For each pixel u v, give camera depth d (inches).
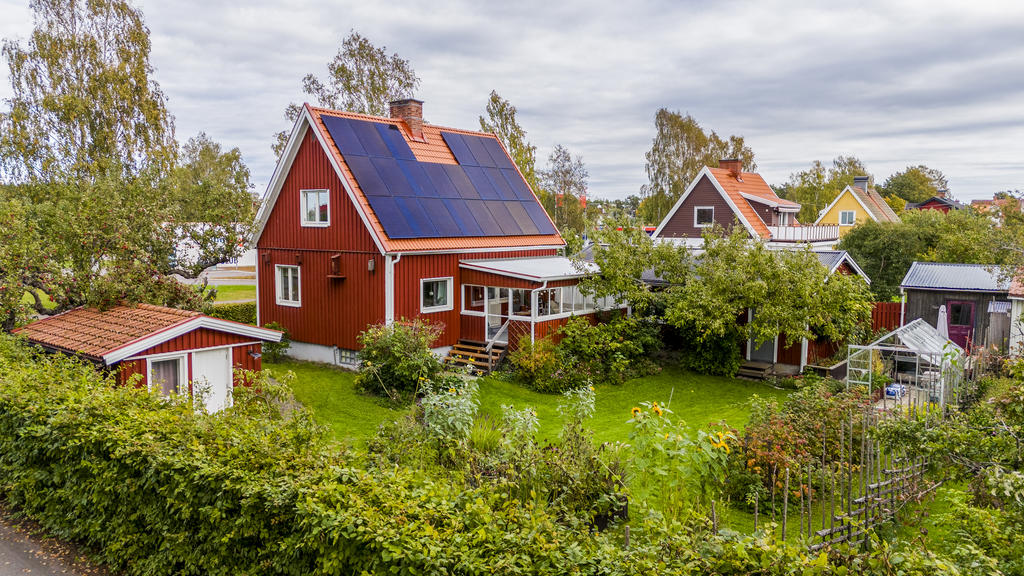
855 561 215.0
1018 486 248.5
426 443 410.6
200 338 584.7
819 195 2751.0
